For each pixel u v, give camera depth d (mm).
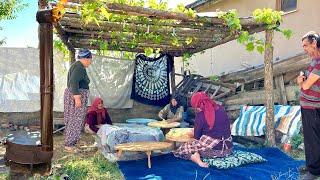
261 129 6973
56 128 9273
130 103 10484
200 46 9758
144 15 5645
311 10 7805
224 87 9523
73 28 7539
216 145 5188
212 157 5195
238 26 6180
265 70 6719
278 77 7848
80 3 4938
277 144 6746
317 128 3920
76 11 5750
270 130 6668
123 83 10344
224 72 11055
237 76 9367
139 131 6148
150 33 7258
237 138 8000
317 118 3914
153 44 9250
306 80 3926
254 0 9805
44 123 3172
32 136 3539
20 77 8453
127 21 6320
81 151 6473
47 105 3178
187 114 9891
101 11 5008
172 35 7383
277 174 4559
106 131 5984
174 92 10938
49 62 3186
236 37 7336
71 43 9109
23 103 8516
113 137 5766
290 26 8477
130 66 10445
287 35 6691
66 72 9406
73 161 5605
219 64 11469
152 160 5582
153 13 5598
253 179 4371
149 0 5922
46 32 3174
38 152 3154
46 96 3176
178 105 9070
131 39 8211
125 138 5859
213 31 6961
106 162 5555
